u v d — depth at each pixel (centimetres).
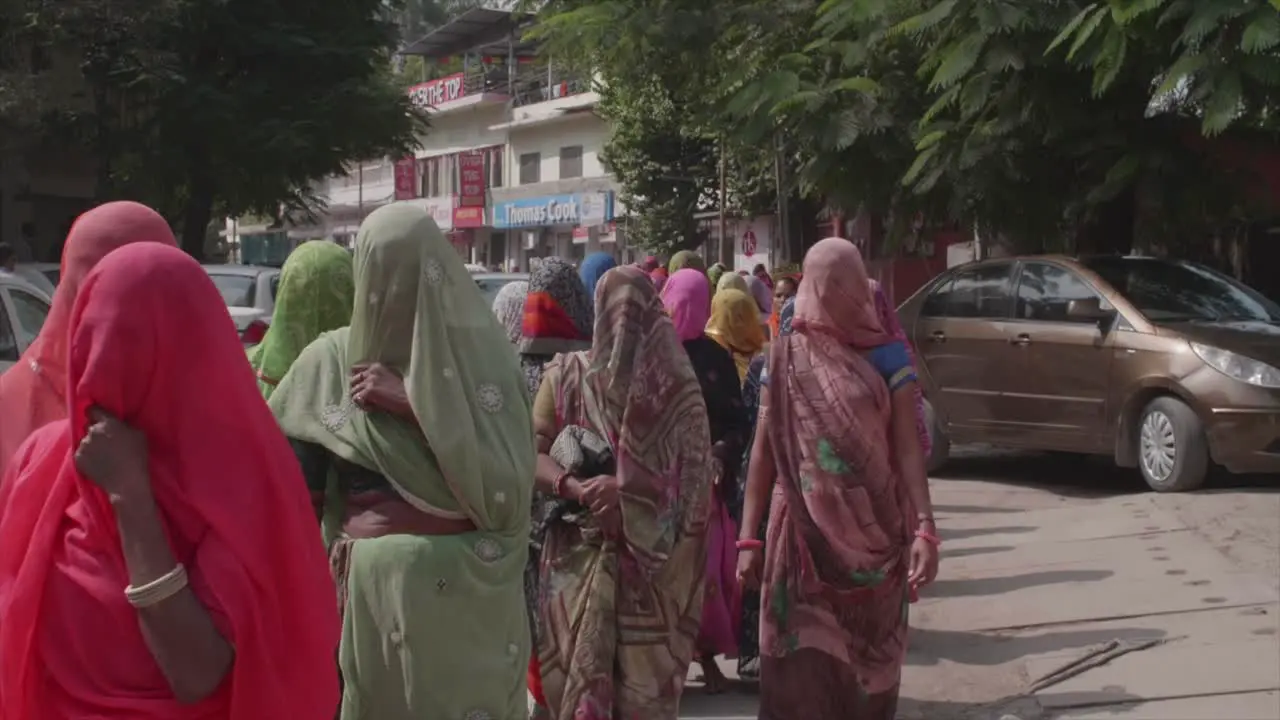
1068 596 730
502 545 324
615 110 2942
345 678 320
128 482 208
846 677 446
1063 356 1026
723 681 615
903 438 451
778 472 450
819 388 444
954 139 1077
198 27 2053
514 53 4588
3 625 215
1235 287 1035
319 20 2233
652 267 1368
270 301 1367
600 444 427
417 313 315
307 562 225
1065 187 1102
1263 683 577
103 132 2061
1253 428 912
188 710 213
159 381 211
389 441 315
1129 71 990
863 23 1102
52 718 214
